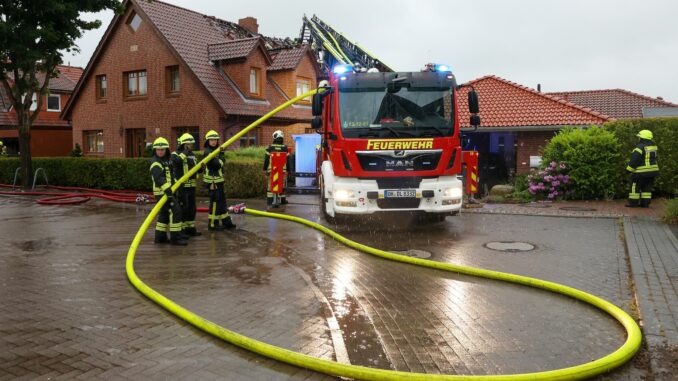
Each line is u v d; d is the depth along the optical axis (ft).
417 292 19.99
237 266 24.29
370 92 32.07
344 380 12.64
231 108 72.49
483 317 17.12
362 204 31.76
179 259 25.82
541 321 16.71
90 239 31.71
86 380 12.50
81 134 87.86
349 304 18.52
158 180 28.81
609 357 12.98
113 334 15.53
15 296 19.33
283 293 19.81
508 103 71.67
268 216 40.88
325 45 74.08
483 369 13.20
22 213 44.83
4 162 77.82
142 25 78.33
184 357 13.93
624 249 26.63
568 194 46.93
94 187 69.21
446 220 37.17
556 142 47.29
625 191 46.42
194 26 83.56
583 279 21.22
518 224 34.88
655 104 94.38
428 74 32.78
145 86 80.23
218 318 17.02
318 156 57.06
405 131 31.53
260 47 78.79
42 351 14.23
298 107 87.81
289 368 13.32
